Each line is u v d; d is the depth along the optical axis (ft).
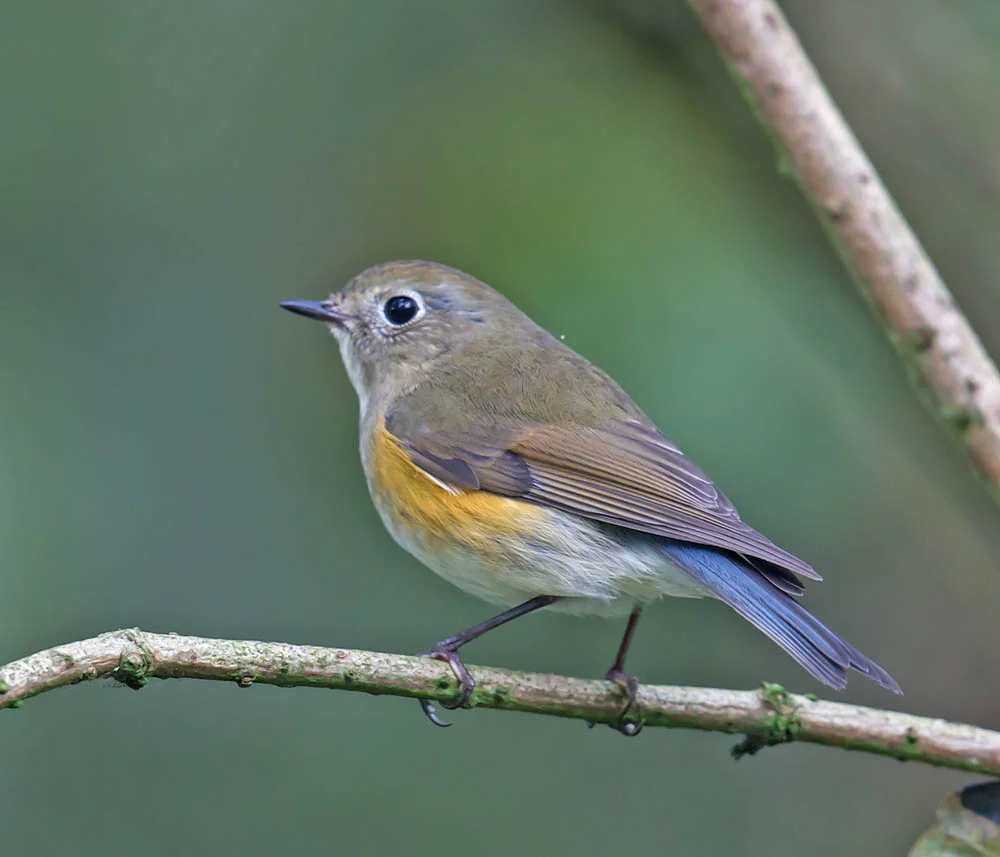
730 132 37.04
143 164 38.09
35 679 19.65
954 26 37.70
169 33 39.24
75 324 36.32
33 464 34.01
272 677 21.70
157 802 34.27
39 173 37.37
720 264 33.35
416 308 31.17
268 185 38.42
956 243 37.70
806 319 35.35
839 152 24.39
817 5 37.91
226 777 34.71
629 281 32.76
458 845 34.83
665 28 37.58
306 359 37.45
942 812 22.17
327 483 36.50
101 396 35.78
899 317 23.88
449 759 35.96
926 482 36.88
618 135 36.32
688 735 37.19
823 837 36.19
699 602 36.94
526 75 37.88
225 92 38.96
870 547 37.09
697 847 35.86
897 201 38.01
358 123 38.83
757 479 31.12
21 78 37.93
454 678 23.41
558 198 34.58
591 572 26.58
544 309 32.58
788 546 34.09
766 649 36.50
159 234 37.76
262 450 36.37
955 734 23.93
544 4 38.99
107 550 34.14
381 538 36.45
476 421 28.30
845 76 38.01
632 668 36.35
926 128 37.73
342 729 35.88
